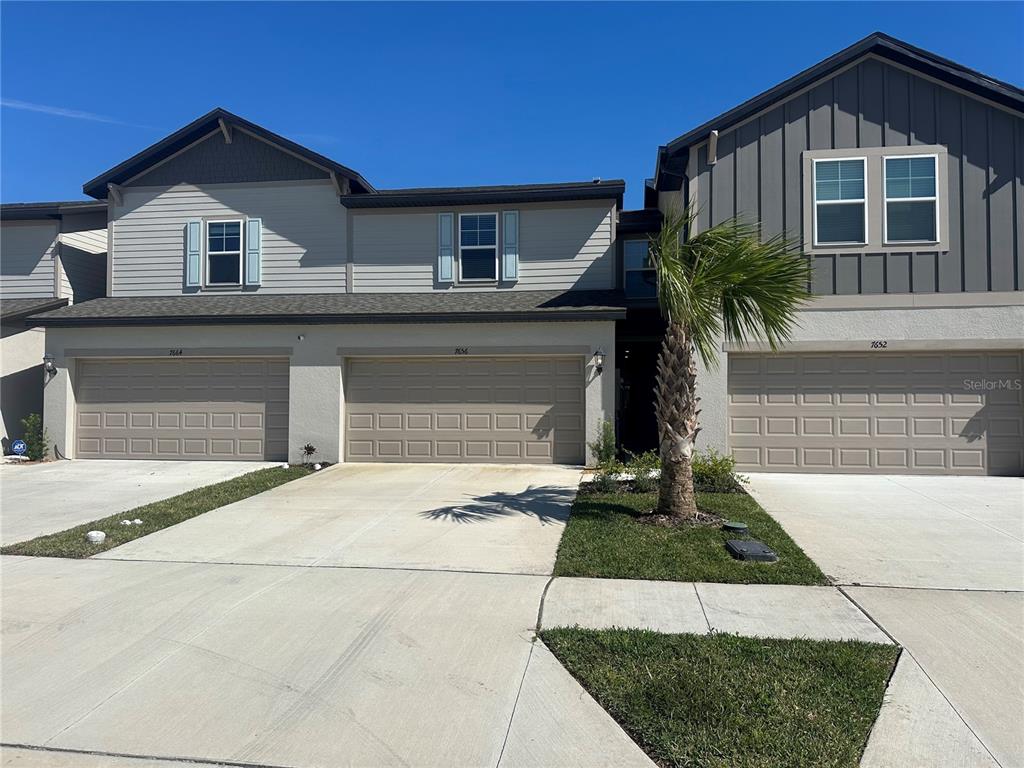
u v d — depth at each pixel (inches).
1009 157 451.5
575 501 370.6
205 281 612.7
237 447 550.6
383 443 534.9
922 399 462.6
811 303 462.3
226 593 228.5
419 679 164.7
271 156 607.5
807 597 218.8
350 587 234.1
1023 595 219.8
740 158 474.6
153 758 133.8
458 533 307.0
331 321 521.3
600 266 572.1
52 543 291.7
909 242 457.1
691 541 281.6
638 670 164.7
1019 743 133.9
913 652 175.3
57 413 561.0
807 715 143.3
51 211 634.8
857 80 466.3
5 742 139.4
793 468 472.1
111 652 181.9
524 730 141.6
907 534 299.4
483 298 555.8
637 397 637.9
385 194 574.6
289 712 150.3
